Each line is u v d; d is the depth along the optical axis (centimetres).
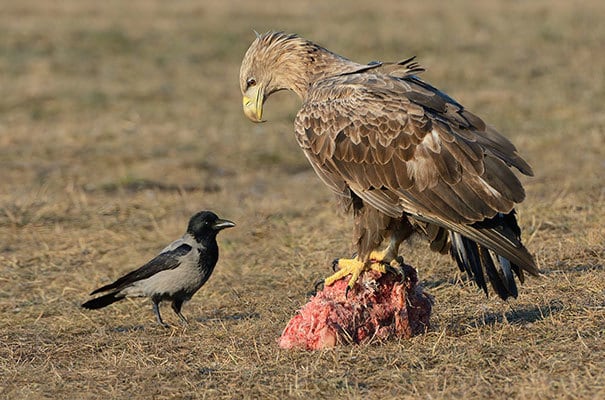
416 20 4022
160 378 945
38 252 1541
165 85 3111
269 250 1516
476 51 3466
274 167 2216
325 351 977
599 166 1953
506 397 836
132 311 1260
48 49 3550
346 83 1063
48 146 2348
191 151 2314
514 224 993
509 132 2397
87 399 902
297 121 1078
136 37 3756
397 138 998
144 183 2016
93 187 1997
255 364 970
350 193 1037
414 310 1034
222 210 1778
